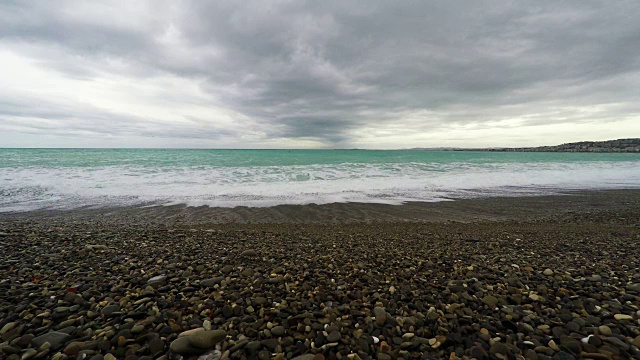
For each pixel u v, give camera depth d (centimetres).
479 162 3114
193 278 418
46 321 292
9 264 468
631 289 377
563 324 295
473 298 357
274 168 2192
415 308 334
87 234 694
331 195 1308
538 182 1714
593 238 713
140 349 254
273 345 261
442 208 1112
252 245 631
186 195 1252
